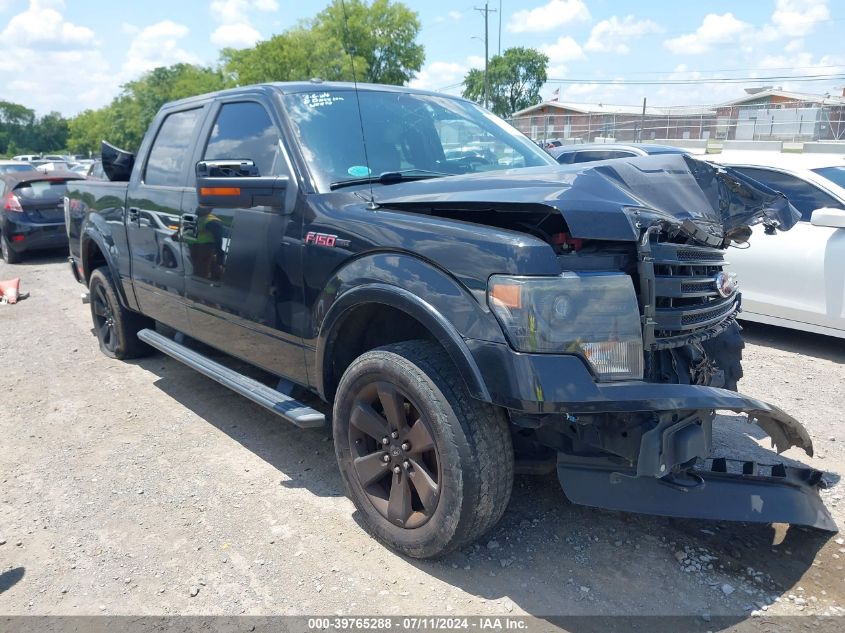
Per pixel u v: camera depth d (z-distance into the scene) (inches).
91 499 140.3
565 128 1628.9
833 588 107.7
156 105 3181.6
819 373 215.5
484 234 101.7
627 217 99.6
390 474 119.3
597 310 96.7
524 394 94.1
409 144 151.3
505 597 106.7
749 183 123.2
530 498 135.6
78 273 255.6
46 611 106.5
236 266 148.3
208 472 151.3
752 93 2390.5
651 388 94.6
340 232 122.2
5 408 194.2
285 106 148.0
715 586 108.6
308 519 130.6
